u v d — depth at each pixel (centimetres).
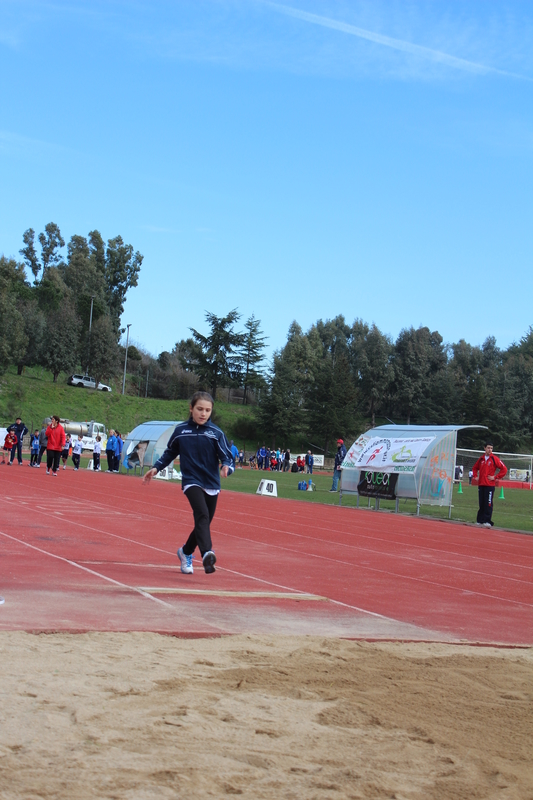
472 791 320
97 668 456
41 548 998
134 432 3534
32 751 329
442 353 10831
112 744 342
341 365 8575
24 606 634
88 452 5931
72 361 8094
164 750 339
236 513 1781
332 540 1354
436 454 2127
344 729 384
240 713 394
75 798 289
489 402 9419
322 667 497
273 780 317
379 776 329
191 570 880
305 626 645
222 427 8269
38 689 408
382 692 449
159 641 543
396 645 589
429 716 411
